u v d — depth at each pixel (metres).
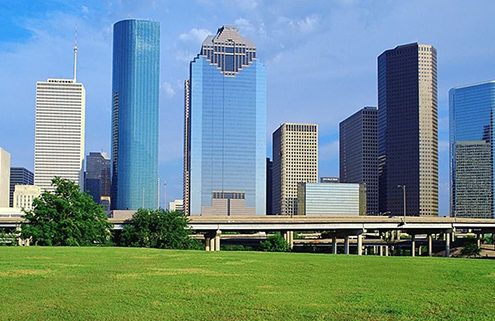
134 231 117.75
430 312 27.66
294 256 60.41
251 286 35.38
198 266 47.34
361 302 29.98
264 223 153.88
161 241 117.00
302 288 34.72
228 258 56.28
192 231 148.00
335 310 27.86
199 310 27.67
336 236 173.12
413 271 44.34
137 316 26.28
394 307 28.64
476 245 197.62
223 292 32.97
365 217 169.50
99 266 46.72
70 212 98.56
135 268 45.38
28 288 34.03
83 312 27.00
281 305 29.03
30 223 97.12
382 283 37.19
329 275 41.34
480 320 26.02
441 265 50.12
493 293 33.34
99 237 105.50
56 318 25.75
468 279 39.56
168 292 32.78
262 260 53.81
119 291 33.06
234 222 151.75
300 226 157.25
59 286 34.91
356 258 57.91
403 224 172.00
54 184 100.50
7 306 28.36
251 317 26.17
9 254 58.78
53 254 59.47
